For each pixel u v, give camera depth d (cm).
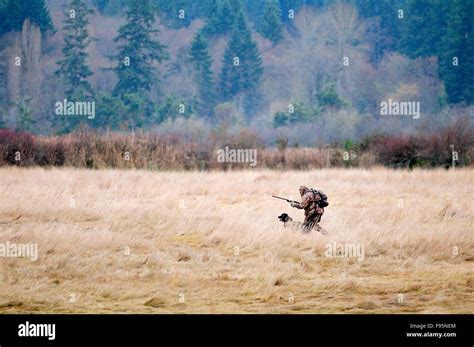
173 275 4947
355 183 9844
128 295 4544
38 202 7425
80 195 8344
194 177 10606
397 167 13712
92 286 4712
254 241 5844
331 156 14188
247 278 4903
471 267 5278
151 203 7881
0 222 6631
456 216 7219
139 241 5878
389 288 4728
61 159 13012
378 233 6000
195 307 4350
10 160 12888
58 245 5597
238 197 8588
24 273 4938
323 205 6162
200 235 6281
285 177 10656
